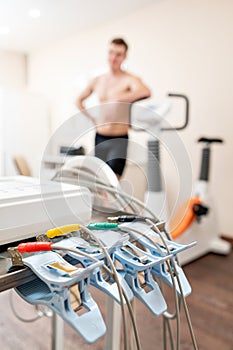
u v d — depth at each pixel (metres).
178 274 0.58
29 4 3.12
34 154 4.48
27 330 1.51
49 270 0.46
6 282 0.47
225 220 2.81
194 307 1.71
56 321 1.17
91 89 3.32
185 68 2.96
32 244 0.52
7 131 4.36
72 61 4.22
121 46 3.03
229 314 1.65
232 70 2.65
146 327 1.48
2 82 4.85
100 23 3.68
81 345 1.38
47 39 4.30
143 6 3.18
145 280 0.56
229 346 1.40
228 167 2.75
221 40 2.69
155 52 3.19
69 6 3.17
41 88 4.84
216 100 2.78
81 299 0.46
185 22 2.92
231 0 2.59
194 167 2.96
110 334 0.83
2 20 3.57
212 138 2.62
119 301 0.48
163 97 3.17
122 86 3.00
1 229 0.57
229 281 2.03
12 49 4.80
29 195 0.63
